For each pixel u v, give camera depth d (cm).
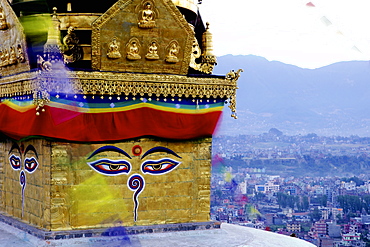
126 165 1475
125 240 1436
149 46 1466
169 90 1484
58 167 1412
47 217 1419
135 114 1466
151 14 1438
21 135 1475
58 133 1397
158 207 1516
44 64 1354
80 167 1431
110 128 1442
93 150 1443
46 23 1494
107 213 1458
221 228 1605
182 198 1548
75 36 1478
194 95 1520
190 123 1528
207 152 1580
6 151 1677
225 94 1558
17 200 1602
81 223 1433
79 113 1411
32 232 1440
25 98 1470
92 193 1443
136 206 1490
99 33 1408
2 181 1706
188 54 1506
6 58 1578
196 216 1570
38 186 1471
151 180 1506
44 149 1435
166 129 1502
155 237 1480
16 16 1486
